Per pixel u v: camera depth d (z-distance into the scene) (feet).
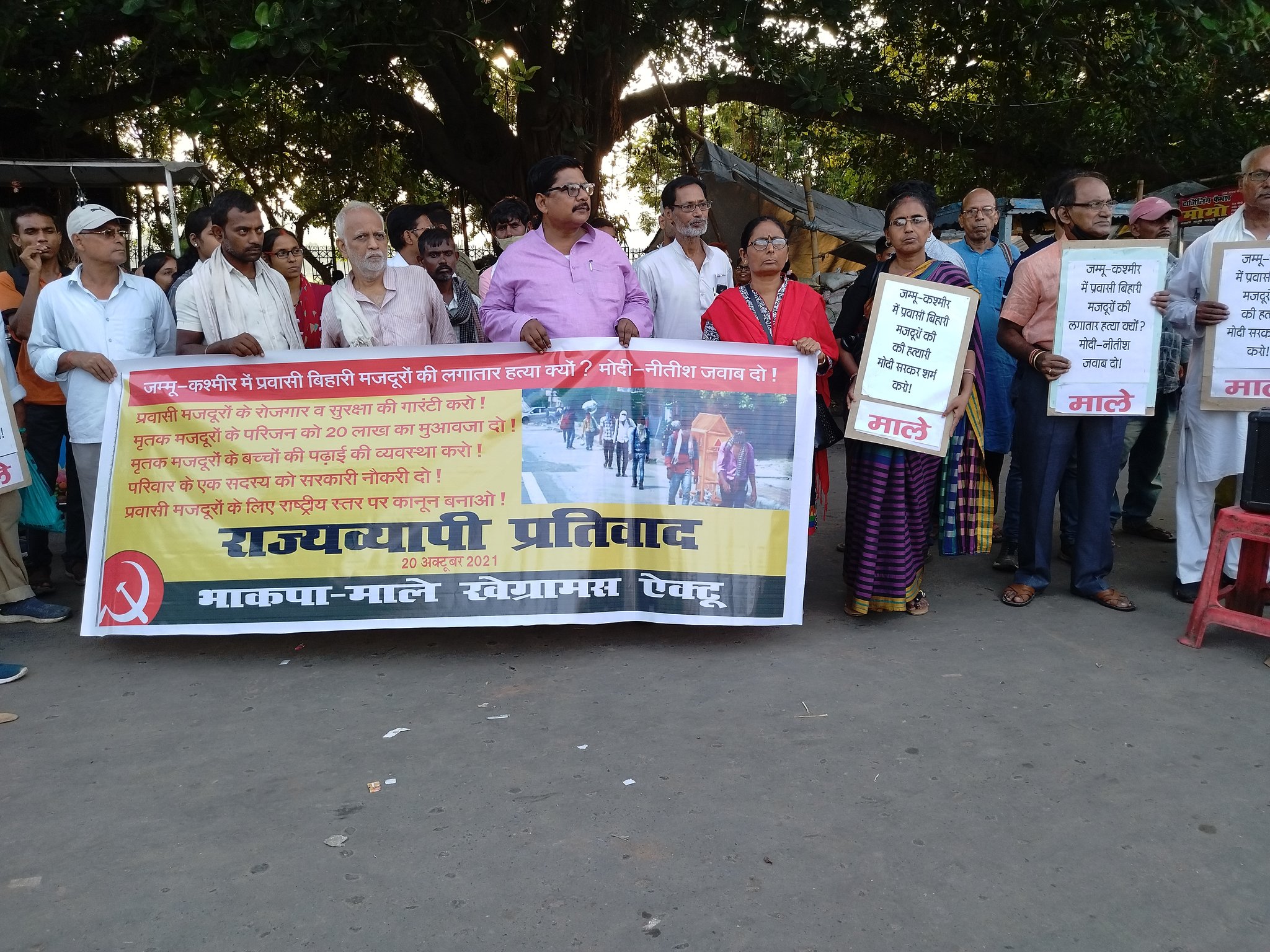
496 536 13.37
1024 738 10.59
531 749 10.52
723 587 13.38
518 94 33.88
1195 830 8.77
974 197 18.26
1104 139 39.47
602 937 7.46
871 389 13.38
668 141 43.47
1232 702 11.44
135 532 13.38
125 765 10.37
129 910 7.91
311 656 13.46
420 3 26.27
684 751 10.39
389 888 8.11
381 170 51.29
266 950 7.39
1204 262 14.76
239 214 13.84
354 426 13.44
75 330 14.55
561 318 13.79
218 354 13.51
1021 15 29.78
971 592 15.88
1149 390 13.88
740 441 13.47
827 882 8.09
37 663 13.42
